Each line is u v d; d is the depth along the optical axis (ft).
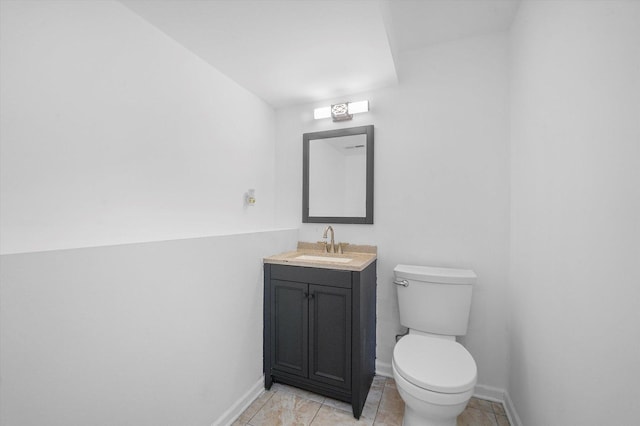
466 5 5.37
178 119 5.17
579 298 3.13
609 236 2.61
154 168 4.70
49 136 3.42
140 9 4.34
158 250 4.03
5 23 3.10
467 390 4.13
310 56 5.68
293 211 8.09
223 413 5.19
